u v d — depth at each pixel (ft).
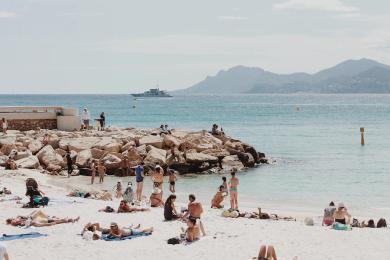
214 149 166.91
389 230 77.56
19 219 75.51
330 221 82.12
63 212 83.56
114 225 68.54
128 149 153.79
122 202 85.35
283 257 61.52
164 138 167.22
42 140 163.53
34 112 188.24
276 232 74.18
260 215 87.61
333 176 151.64
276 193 125.59
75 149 155.63
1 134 168.66
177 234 71.15
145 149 157.69
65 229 72.54
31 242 65.77
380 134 297.74
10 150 153.38
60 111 192.65
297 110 607.78
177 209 91.15
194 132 197.77
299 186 135.64
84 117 201.46
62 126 190.08
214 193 124.47
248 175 153.07
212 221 81.05
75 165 146.51
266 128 342.23
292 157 195.83
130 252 62.49
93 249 63.26
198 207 77.00
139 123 389.39
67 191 111.45
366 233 74.69
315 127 351.25
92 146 157.28
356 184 138.72
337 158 192.85
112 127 207.21
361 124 380.37
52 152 151.23
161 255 61.46
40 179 127.65
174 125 370.32
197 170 155.43
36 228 72.95
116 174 143.95
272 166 172.35
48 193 106.11
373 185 137.39
